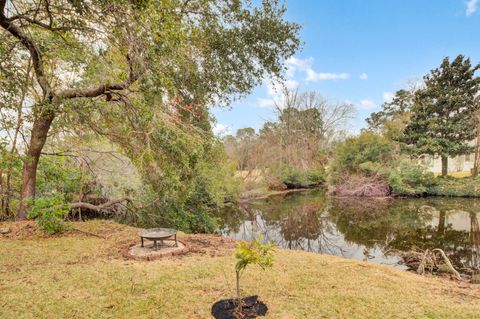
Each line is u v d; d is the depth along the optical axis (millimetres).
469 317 3133
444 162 24609
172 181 8242
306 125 33562
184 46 6320
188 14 7410
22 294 3436
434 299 3699
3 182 8711
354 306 3332
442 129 24094
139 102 6648
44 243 5863
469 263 7953
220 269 4480
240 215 16609
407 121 26375
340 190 23406
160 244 5898
